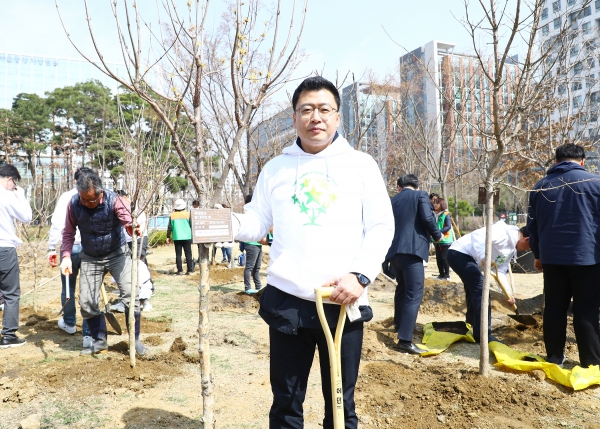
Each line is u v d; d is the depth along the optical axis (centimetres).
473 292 479
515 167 1049
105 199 414
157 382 374
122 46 232
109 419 310
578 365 415
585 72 605
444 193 1034
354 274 198
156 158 473
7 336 477
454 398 334
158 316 620
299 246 209
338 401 196
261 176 238
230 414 320
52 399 341
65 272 434
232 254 1152
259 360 437
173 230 1067
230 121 830
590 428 295
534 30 341
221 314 640
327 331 196
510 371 401
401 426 301
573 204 390
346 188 214
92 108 3036
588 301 388
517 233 469
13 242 487
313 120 213
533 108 496
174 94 240
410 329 466
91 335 450
